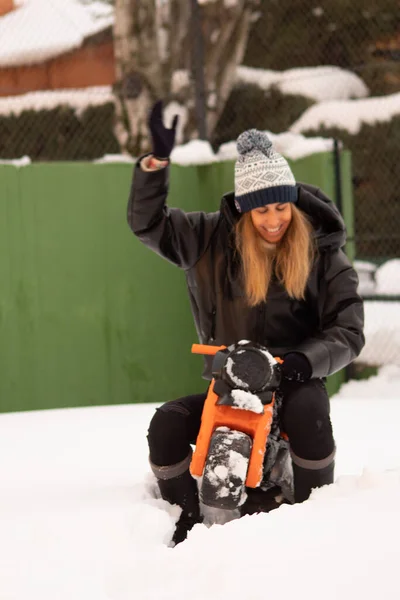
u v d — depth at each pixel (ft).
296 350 10.02
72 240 23.40
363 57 50.72
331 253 10.94
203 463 9.58
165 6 29.81
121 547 9.15
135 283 23.76
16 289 23.12
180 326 24.17
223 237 11.16
